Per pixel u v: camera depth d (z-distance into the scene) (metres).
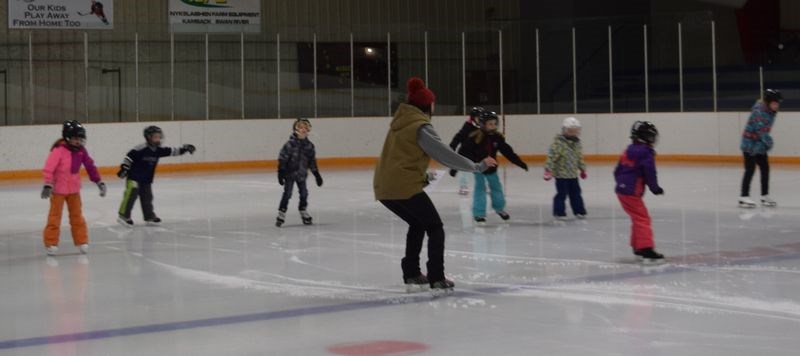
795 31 24.83
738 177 18.55
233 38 24.23
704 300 7.55
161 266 9.86
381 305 7.61
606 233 11.55
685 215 13.05
